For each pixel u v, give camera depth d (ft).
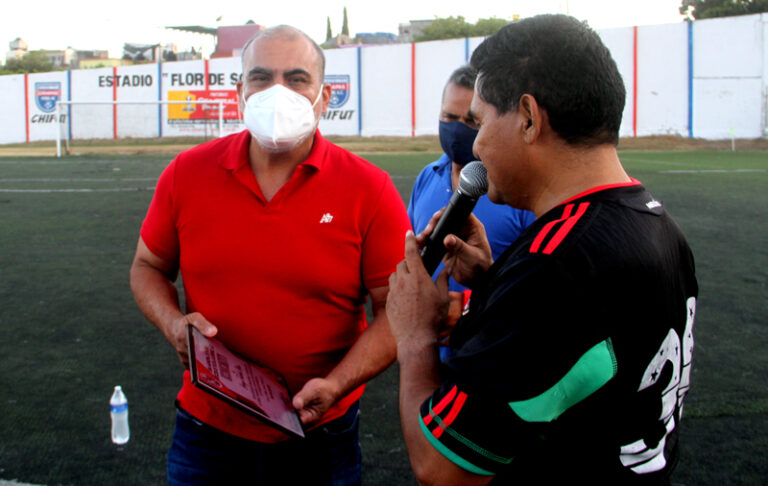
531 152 4.08
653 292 3.73
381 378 13.33
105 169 61.26
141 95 115.34
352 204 6.49
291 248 6.39
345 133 110.83
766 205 35.70
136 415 11.50
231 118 112.78
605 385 3.61
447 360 4.09
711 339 15.31
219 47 204.95
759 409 11.64
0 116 119.55
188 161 6.68
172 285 7.02
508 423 3.65
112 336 15.62
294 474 6.57
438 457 3.89
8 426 10.98
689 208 34.76
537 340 3.61
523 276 3.75
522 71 3.99
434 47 106.22
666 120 99.91
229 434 6.47
